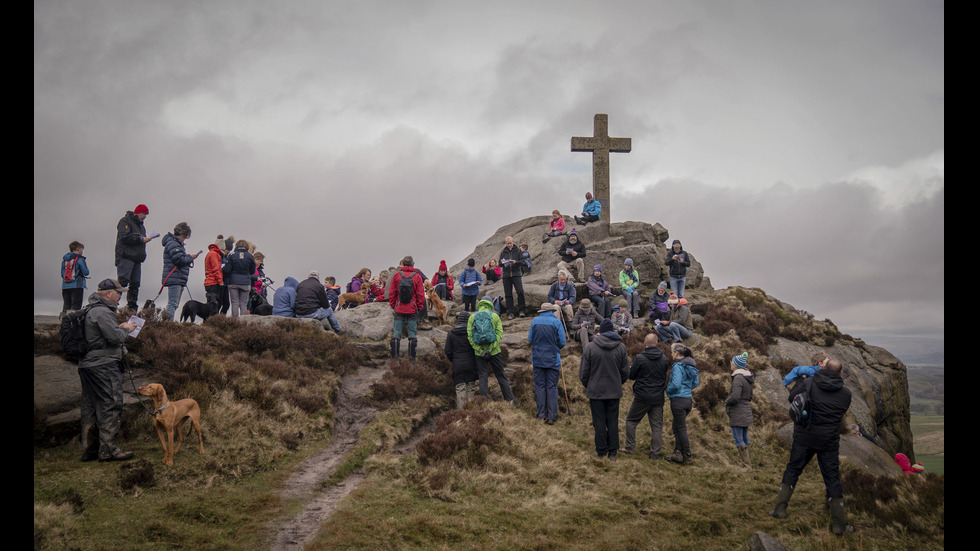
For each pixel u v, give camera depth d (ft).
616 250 75.97
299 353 42.37
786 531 24.99
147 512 21.79
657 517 26.25
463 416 35.27
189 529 21.09
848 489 27.84
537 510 26.20
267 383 35.55
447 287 69.05
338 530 21.99
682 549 23.21
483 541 22.65
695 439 38.55
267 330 42.22
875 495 26.50
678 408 34.76
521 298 60.54
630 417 35.70
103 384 25.39
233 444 29.12
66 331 25.22
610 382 33.60
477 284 59.98
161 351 33.45
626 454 35.22
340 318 52.70
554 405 39.04
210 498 23.85
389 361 45.34
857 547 22.98
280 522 22.58
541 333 38.83
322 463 29.81
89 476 23.82
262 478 26.96
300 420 33.76
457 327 40.37
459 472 29.04
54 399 27.63
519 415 37.81
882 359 63.10
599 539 23.63
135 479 23.65
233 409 31.78
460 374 39.63
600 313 57.36
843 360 58.18
